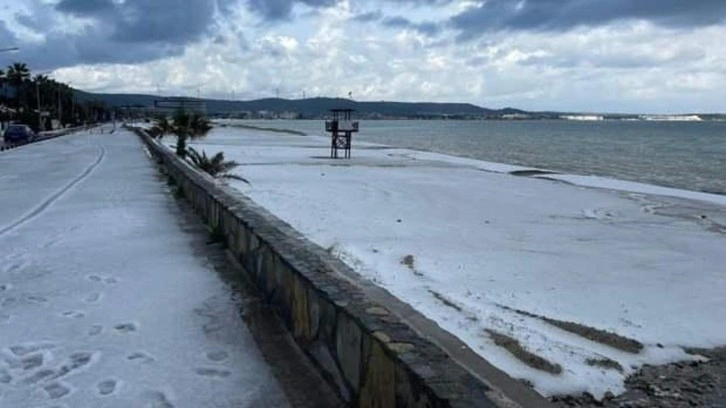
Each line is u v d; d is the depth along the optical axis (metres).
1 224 10.20
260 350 4.67
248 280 6.55
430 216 15.68
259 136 77.69
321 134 87.81
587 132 127.69
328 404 3.82
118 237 9.02
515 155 51.25
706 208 19.39
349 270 4.84
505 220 15.61
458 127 186.50
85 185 16.20
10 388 4.02
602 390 5.69
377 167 32.72
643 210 18.70
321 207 16.50
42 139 50.16
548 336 6.93
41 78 106.00
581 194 22.39
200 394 3.95
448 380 2.79
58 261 7.51
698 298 8.83
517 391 2.81
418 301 8.07
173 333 5.02
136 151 33.22
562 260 11.02
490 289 8.83
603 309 8.10
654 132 125.50
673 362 6.42
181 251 8.02
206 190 10.10
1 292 6.18
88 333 5.02
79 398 3.89
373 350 3.36
